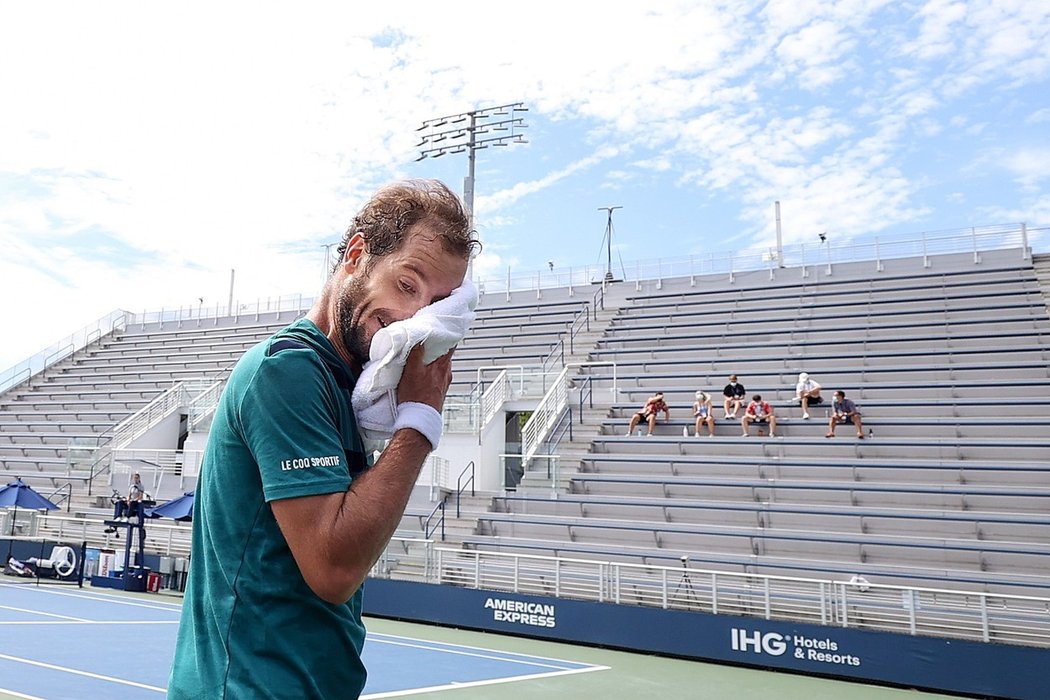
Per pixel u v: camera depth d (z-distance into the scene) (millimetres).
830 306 24578
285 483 1299
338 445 1377
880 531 15500
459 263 1504
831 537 15156
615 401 22391
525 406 22609
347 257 1538
